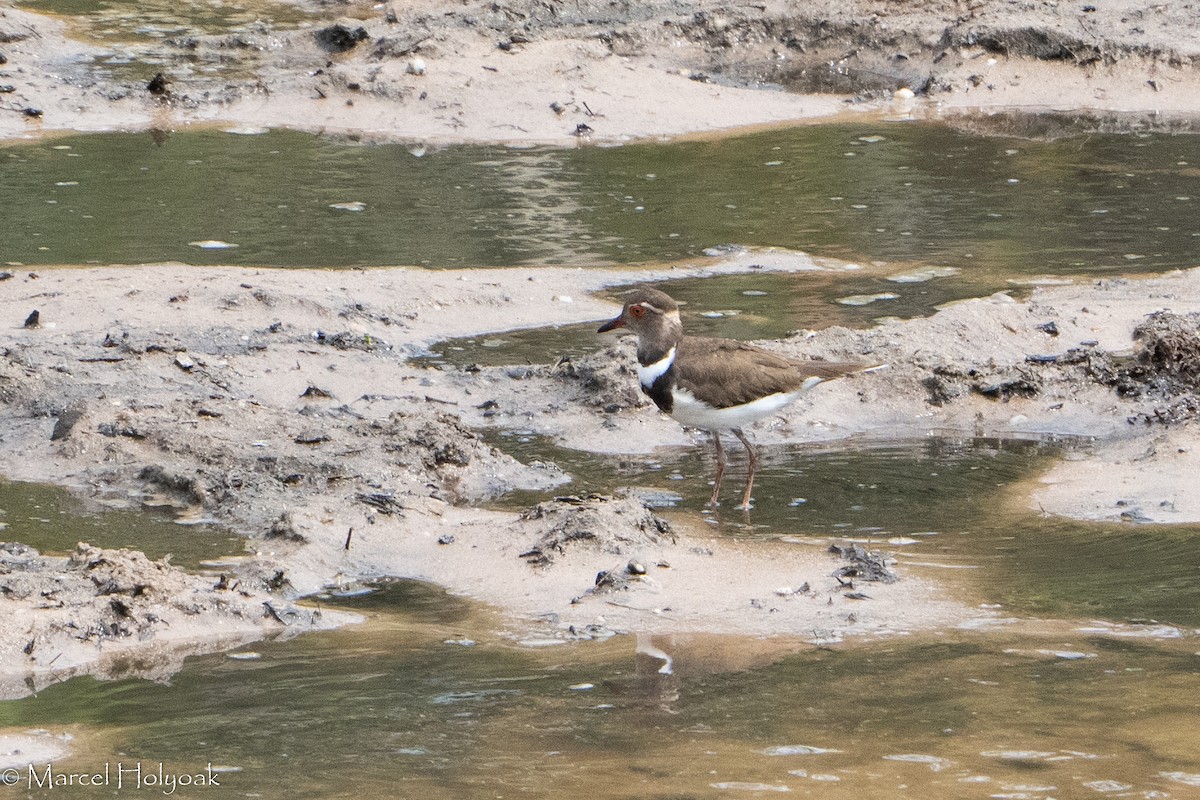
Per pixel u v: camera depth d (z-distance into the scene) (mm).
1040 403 15094
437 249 19734
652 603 10312
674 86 28281
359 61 29453
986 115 27953
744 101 28172
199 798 7430
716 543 11508
